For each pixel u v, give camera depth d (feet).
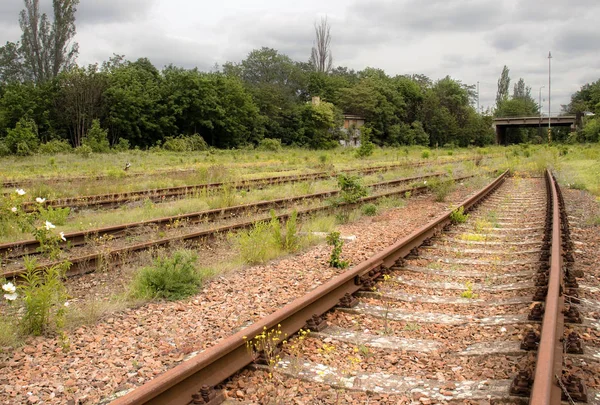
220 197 50.11
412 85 374.43
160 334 18.65
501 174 90.33
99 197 54.08
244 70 398.21
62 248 31.94
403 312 20.15
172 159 139.54
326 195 56.75
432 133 364.17
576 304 20.02
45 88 227.61
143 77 259.60
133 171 92.73
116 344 17.81
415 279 24.99
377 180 76.38
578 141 296.10
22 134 155.63
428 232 34.65
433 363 15.53
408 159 144.46
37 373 15.64
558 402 12.03
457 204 51.13
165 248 31.99
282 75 395.96
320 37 422.00
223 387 14.02
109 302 22.18
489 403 12.64
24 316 19.34
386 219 44.34
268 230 34.24
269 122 279.69
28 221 35.63
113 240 34.55
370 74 422.41
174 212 44.80
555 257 23.71
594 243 32.81
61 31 288.30
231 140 258.98
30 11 285.64
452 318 19.40
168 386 12.37
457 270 26.66
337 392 13.73
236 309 21.20
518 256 29.30
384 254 26.03
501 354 15.53
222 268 27.48
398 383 14.20
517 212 47.52
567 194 61.46
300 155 177.88
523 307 20.01
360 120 328.49
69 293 24.32
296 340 17.19
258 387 14.10
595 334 17.02
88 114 220.84
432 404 12.94
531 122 378.12
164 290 23.53
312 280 25.34
